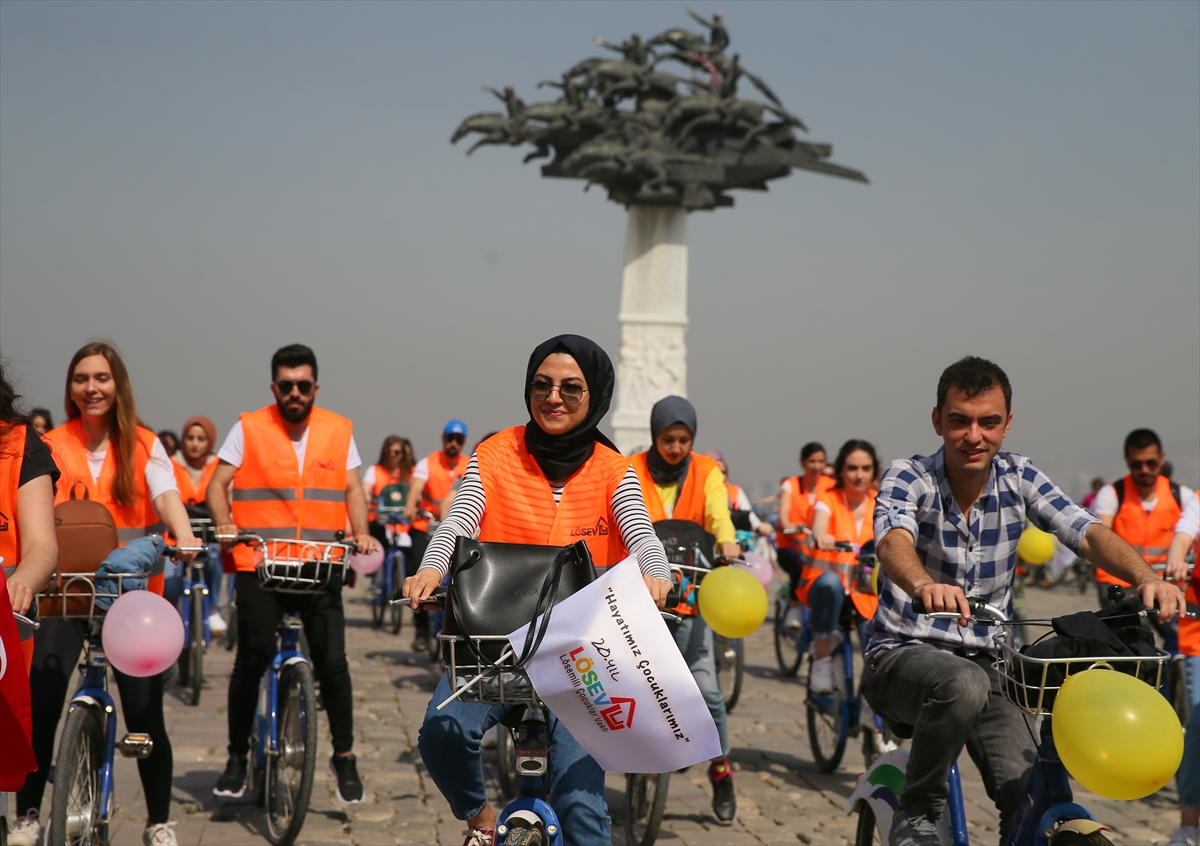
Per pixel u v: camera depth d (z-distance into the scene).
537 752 3.46
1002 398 3.63
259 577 5.73
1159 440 8.41
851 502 9.44
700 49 23.67
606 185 25.09
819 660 7.59
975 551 3.78
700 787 7.23
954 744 3.38
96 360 5.09
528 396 3.72
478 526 3.69
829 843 6.01
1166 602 3.26
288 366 6.30
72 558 4.43
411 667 11.66
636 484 3.73
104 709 4.75
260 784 6.30
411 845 5.76
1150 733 2.91
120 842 5.53
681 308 25.83
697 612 6.18
